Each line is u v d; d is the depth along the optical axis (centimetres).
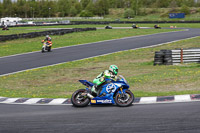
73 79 2202
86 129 869
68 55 3769
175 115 962
